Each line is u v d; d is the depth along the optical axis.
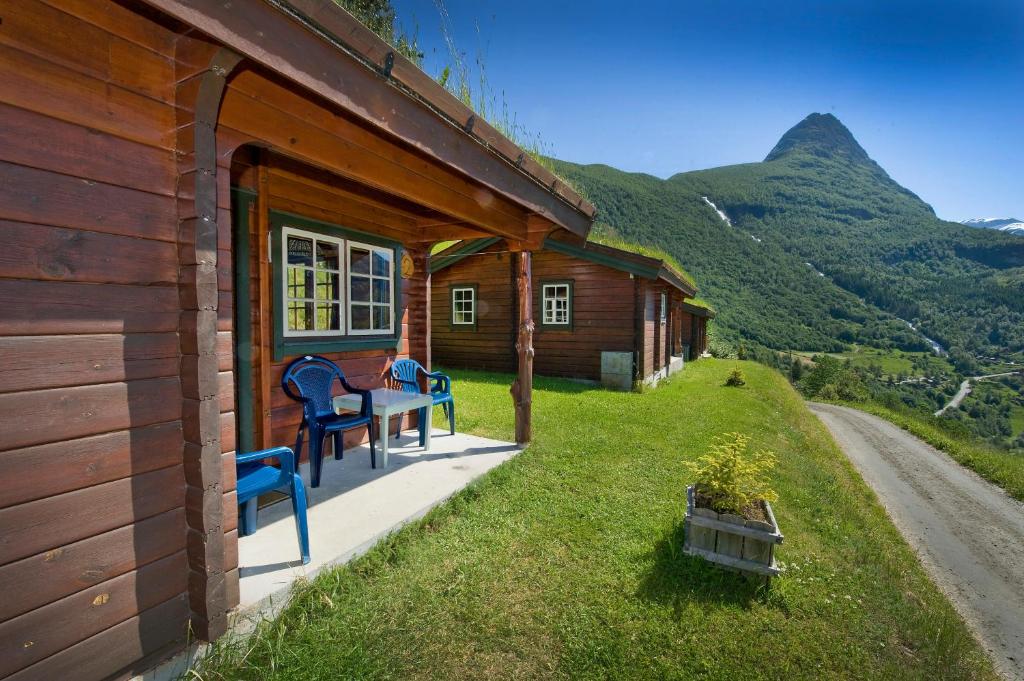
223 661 1.69
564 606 2.24
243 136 1.78
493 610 2.18
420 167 2.83
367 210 4.32
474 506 3.27
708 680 1.86
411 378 4.86
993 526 5.12
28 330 1.26
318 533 2.65
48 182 1.28
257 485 2.12
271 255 3.43
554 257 10.45
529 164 3.24
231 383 1.78
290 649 1.81
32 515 1.28
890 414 14.75
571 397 7.91
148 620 1.56
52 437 1.31
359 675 1.74
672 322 13.81
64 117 1.31
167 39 1.55
